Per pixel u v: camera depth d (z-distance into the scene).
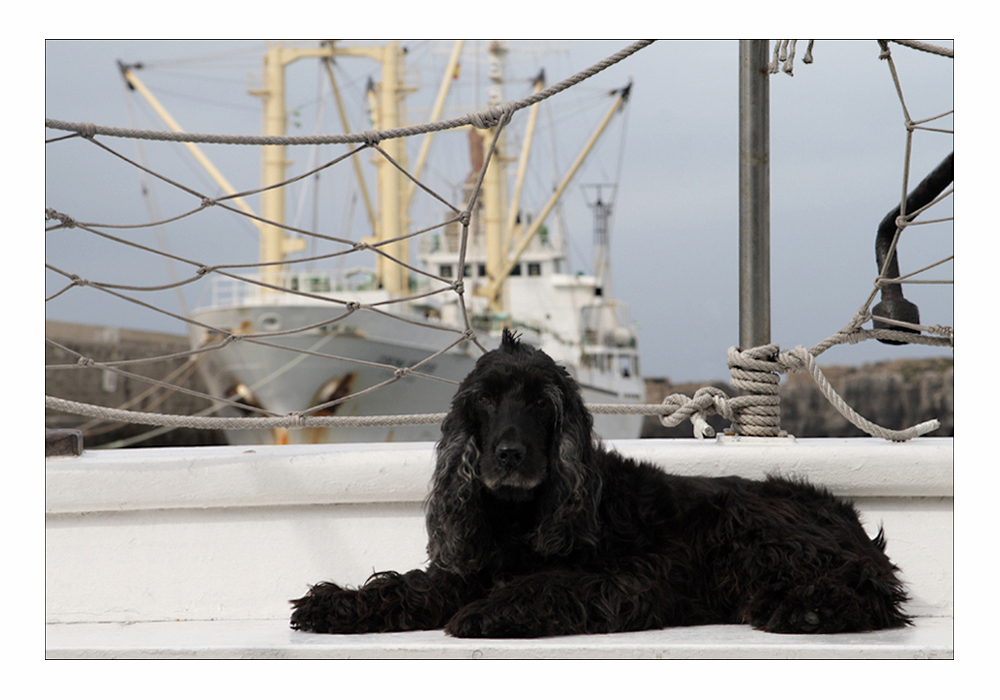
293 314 19.47
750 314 3.62
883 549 2.90
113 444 27.91
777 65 3.51
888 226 3.68
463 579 2.66
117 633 2.87
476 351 22.36
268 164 24.06
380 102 25.14
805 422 39.50
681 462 3.21
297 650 2.29
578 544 2.61
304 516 3.26
